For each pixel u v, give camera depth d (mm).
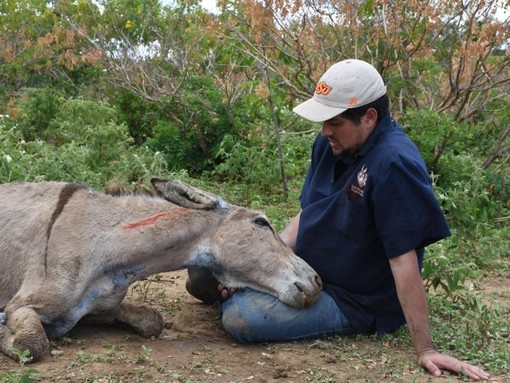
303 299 4820
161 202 4953
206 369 4375
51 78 16797
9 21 17625
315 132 11828
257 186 10406
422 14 10102
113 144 10289
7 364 4250
